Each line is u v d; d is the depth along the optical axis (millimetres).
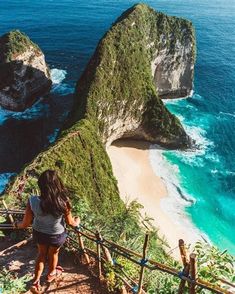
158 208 43156
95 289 8867
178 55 66812
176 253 35250
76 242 9680
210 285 6512
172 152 54844
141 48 57812
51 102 64875
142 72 56344
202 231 40719
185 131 58969
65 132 37094
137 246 10516
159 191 46125
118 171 48562
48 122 59969
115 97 51188
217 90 73438
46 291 8773
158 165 51500
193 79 70688
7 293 8289
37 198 7594
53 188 7383
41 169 29516
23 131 57562
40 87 65125
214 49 93812
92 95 46875
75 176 33469
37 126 58875
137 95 54438
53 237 7754
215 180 49406
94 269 9367
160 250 11828
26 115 61000
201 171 51062
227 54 90750
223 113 66562
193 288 6715
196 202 44938
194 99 70375
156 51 63844
